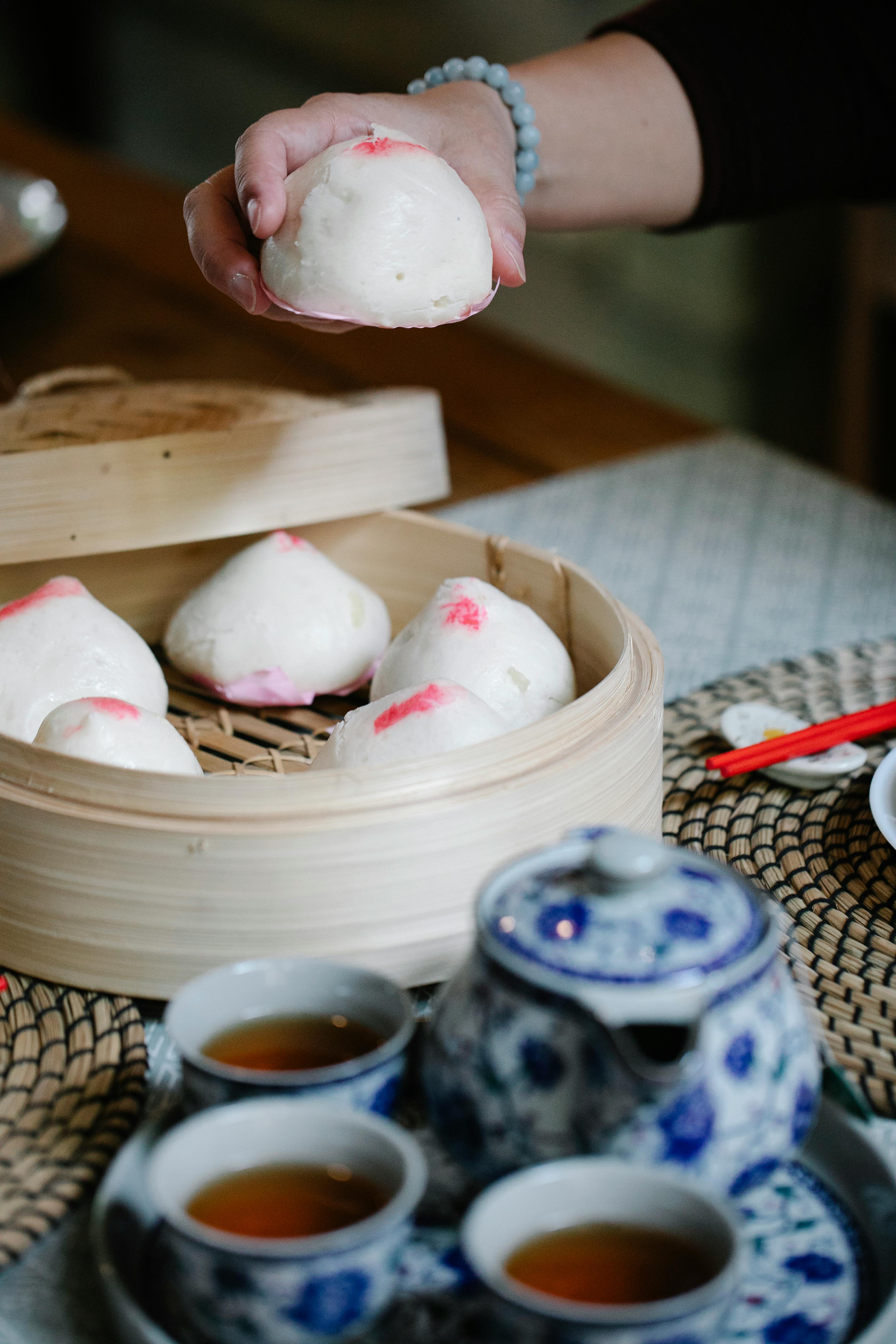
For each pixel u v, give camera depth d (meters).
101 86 5.05
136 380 1.85
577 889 1.05
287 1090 1.05
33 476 1.36
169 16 4.76
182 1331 1.04
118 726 1.22
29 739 1.29
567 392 1.97
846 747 1.34
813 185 1.66
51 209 2.24
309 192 1.26
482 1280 0.99
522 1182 1.02
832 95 1.63
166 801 1.16
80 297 2.17
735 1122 1.04
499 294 3.85
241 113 4.56
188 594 1.44
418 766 1.16
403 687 1.31
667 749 1.37
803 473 1.77
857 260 2.95
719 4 1.63
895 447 3.03
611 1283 1.01
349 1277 1.01
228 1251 1.00
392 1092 1.07
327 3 4.11
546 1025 1.03
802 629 1.52
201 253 1.30
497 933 1.05
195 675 1.40
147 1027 1.19
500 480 1.74
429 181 1.26
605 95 1.57
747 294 3.22
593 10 3.33
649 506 1.70
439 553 1.44
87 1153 1.11
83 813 1.16
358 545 1.47
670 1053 1.03
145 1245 1.07
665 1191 1.02
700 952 1.03
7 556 1.37
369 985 1.09
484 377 2.00
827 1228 1.07
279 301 1.27
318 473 1.42
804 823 1.30
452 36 3.75
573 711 1.20
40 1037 1.17
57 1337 1.05
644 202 1.60
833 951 1.21
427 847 1.15
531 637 1.32
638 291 3.48
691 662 1.48
